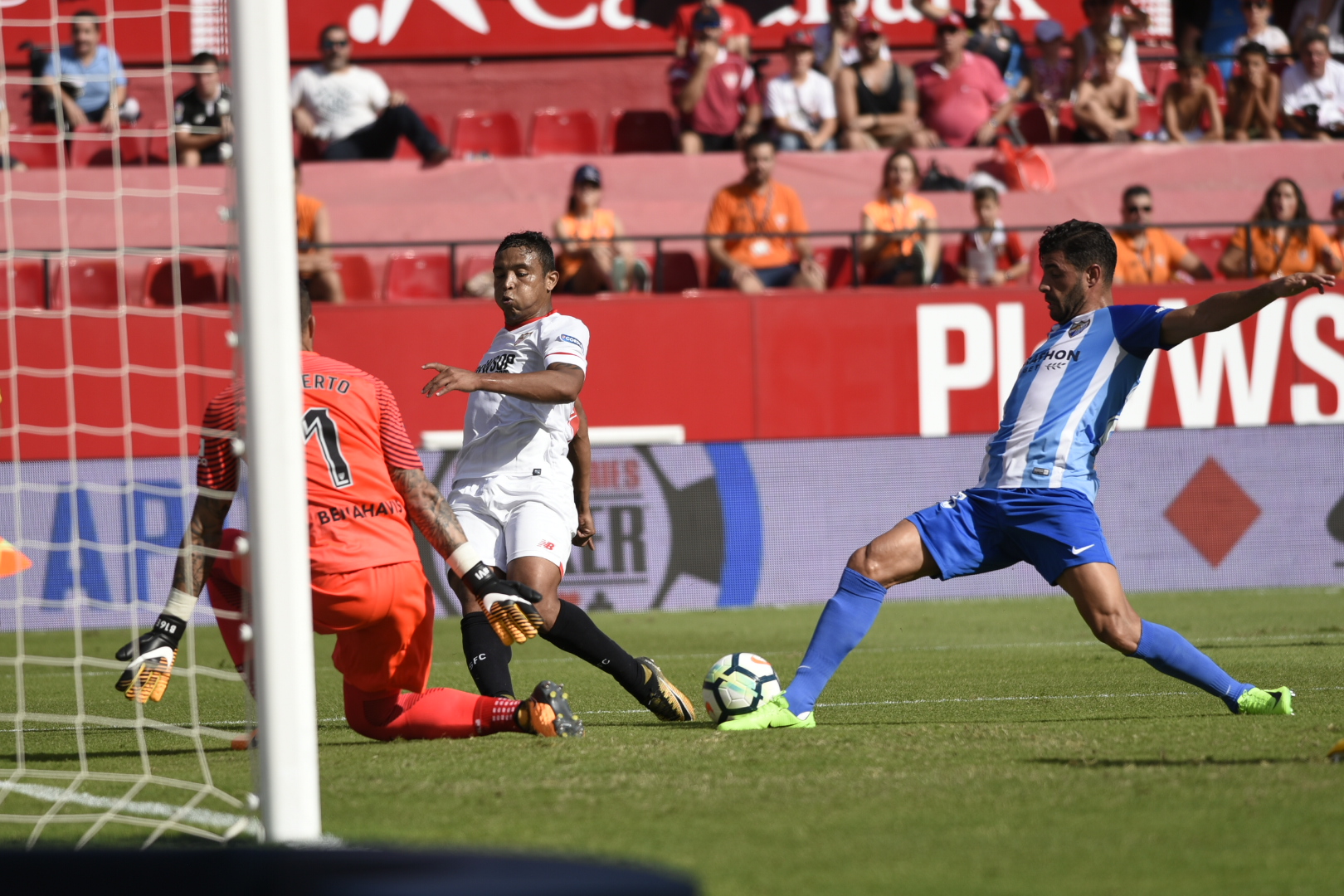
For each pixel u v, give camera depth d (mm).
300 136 53938
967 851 10062
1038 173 53031
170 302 48125
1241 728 15867
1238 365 44594
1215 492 41000
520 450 17625
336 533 14656
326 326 43188
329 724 18812
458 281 49594
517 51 59312
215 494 14766
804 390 44688
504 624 14773
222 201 51094
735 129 55594
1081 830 10664
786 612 38406
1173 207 53406
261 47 10969
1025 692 20625
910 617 35562
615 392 44312
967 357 44812
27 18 53969
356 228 51500
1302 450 41219
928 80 55688
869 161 53562
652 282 49688
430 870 7422
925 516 16922
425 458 39969
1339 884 9117
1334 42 60250
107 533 37375
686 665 26078
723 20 57781
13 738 17859
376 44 59094
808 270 46844
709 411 44500
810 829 10844
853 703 19797
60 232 49688
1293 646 26734
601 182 53500
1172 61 60531
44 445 42000
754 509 40062
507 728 15844
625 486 39625
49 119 53250
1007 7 59031
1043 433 16281
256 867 7797
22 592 36781
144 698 14289
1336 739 14773
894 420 44812
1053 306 16750
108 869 7980
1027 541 16453
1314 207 53719
